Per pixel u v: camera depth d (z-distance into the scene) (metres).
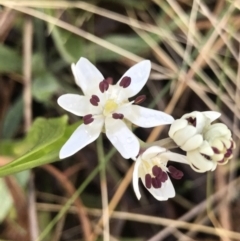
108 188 0.07
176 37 0.07
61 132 0.05
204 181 0.08
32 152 0.05
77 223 0.07
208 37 0.07
